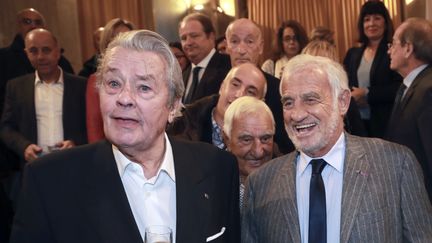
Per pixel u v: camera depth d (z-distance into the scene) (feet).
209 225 5.41
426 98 9.62
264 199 6.47
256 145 7.62
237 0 27.89
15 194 12.06
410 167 6.22
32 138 11.66
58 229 5.09
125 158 5.34
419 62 10.37
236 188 6.00
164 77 5.05
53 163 5.32
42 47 11.71
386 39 13.29
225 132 7.87
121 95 4.89
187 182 5.49
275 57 15.78
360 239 5.86
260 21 26.86
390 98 12.42
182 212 5.34
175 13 25.41
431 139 9.36
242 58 11.49
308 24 26.09
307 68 6.13
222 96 9.01
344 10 25.13
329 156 6.24
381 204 5.98
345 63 14.21
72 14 19.27
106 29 11.44
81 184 5.24
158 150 5.42
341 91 6.18
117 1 20.67
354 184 6.05
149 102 4.96
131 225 5.08
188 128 9.04
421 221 6.07
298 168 6.44
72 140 11.62
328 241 6.01
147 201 5.35
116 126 4.99
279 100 10.02
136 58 4.92
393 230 5.99
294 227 6.11
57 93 11.86
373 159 6.20
